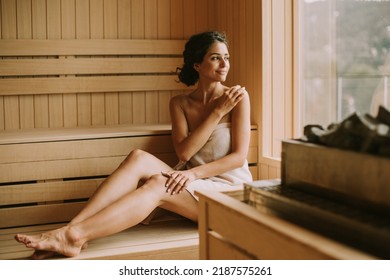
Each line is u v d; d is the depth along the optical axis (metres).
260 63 3.13
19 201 2.80
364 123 1.29
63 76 3.48
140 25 3.66
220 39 2.74
